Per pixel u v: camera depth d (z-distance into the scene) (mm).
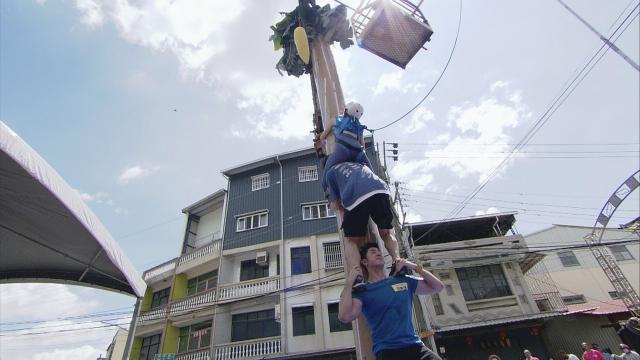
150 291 20406
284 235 17484
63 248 4938
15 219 4449
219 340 15438
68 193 3789
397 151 15250
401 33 4371
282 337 14578
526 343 14727
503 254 15672
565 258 21547
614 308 16328
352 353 13859
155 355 16562
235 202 19797
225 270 17344
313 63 3961
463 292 15492
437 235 18578
